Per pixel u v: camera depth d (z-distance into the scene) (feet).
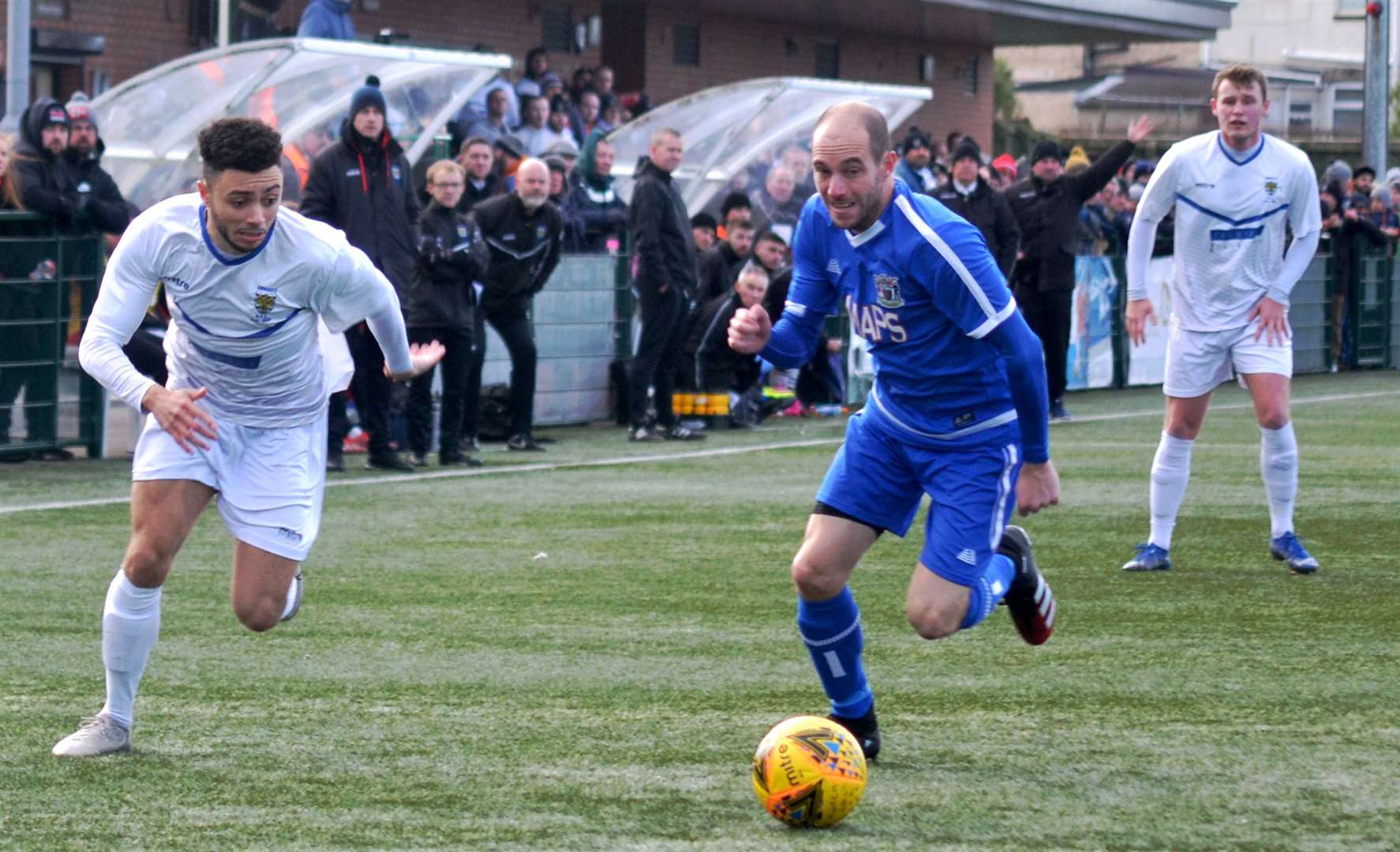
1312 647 37.50
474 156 77.97
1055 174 90.17
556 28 144.66
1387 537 53.36
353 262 28.91
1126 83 272.10
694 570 47.11
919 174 100.83
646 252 78.84
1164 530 47.67
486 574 46.37
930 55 180.24
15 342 68.23
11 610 40.78
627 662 35.91
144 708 31.81
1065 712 31.89
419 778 27.32
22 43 81.92
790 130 105.29
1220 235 46.80
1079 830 24.80
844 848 23.90
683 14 154.20
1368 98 147.84
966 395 28.12
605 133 107.04
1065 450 78.28
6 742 29.45
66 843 23.95
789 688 33.63
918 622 27.71
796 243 29.66
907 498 28.91
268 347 28.63
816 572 28.14
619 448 77.97
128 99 81.76
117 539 51.08
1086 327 110.93
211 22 122.62
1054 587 44.91
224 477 29.07
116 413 73.31
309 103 82.84
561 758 28.53
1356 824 25.16
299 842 24.06
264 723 30.81
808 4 153.07
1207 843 24.25
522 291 75.10
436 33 133.39
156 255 27.78
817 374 95.55
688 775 27.53
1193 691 33.42
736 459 73.87
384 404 68.44
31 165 67.92
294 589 30.30
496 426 81.35
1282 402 47.14
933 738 29.99
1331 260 127.95
